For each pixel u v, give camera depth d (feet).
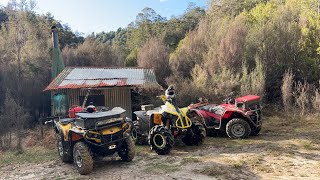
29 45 57.52
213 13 86.63
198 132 25.17
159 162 20.81
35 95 51.90
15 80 49.96
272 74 44.47
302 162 19.38
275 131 29.91
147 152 24.07
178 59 54.29
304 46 44.47
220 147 24.43
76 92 41.14
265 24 48.91
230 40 46.57
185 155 22.49
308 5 51.78
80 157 19.29
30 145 30.50
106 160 22.39
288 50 44.57
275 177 16.72
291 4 53.62
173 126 23.90
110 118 20.53
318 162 19.26
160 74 56.18
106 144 19.80
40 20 68.95
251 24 54.13
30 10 55.98
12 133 35.94
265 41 45.50
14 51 52.65
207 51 51.83
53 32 54.24
